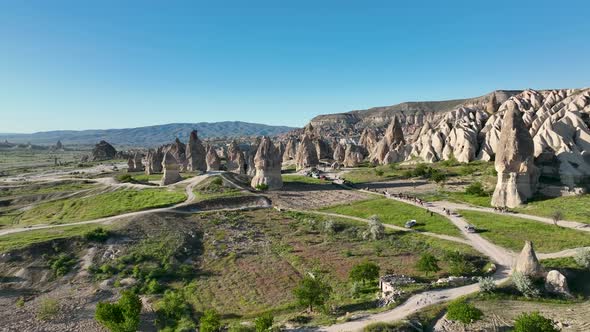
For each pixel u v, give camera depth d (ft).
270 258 207.41
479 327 118.73
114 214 274.36
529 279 146.30
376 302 147.54
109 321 133.69
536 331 104.27
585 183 278.46
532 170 273.13
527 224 223.71
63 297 168.35
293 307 153.89
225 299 165.78
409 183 391.04
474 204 289.33
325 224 255.70
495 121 444.14
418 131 622.13
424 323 122.31
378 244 219.82
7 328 144.56
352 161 572.51
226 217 273.75
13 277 180.34
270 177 379.14
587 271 157.79
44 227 243.40
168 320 149.79
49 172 598.34
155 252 211.41
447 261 184.34
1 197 341.82
